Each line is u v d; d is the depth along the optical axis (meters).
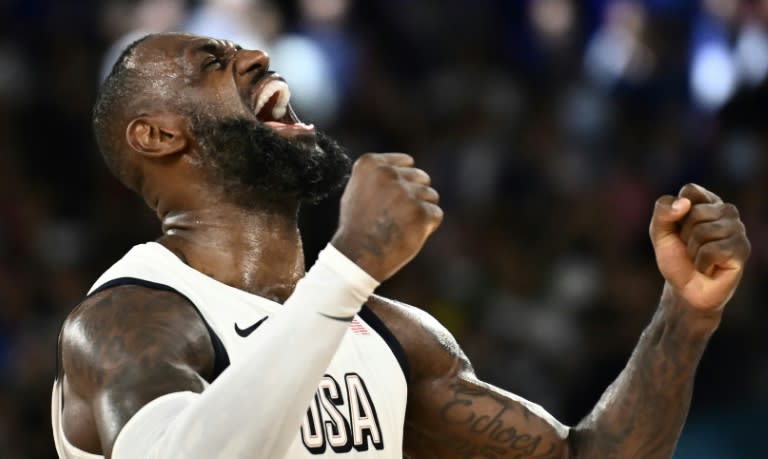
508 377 20.39
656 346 8.35
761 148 25.41
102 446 6.96
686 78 26.84
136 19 23.48
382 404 7.85
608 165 24.86
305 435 7.38
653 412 8.34
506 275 22.05
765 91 26.19
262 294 8.06
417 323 8.46
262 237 8.19
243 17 23.47
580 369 20.98
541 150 24.34
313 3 24.95
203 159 8.17
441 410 8.45
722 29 27.38
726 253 7.79
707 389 20.62
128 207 22.20
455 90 25.12
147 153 8.23
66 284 20.67
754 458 20.22
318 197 8.42
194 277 7.80
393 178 6.64
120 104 8.32
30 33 23.58
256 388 6.23
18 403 18.97
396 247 6.55
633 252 23.39
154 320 7.27
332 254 6.56
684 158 25.62
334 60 24.36
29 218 21.38
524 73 26.14
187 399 6.70
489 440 8.52
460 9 26.34
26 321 19.95
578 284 21.94
